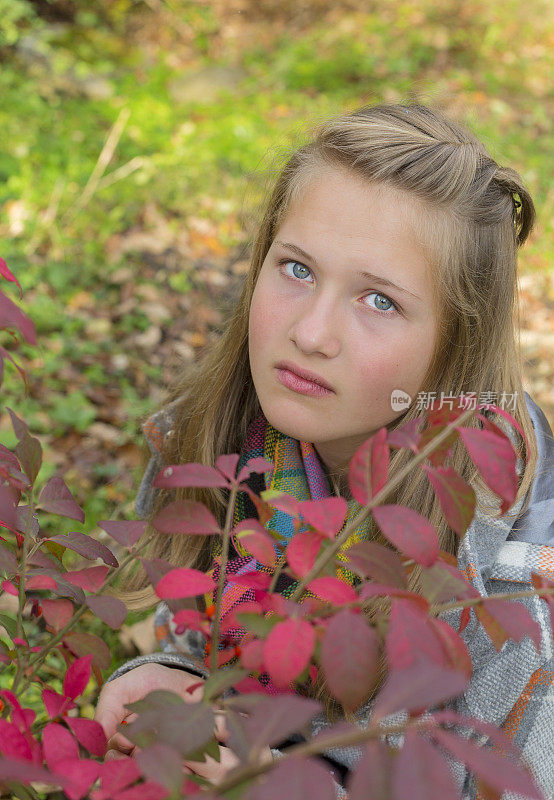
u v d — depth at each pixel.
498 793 0.66
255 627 0.72
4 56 5.96
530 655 1.21
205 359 1.64
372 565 0.76
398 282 1.09
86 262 3.78
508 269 1.33
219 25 7.50
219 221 4.36
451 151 1.19
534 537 1.29
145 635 2.00
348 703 0.64
